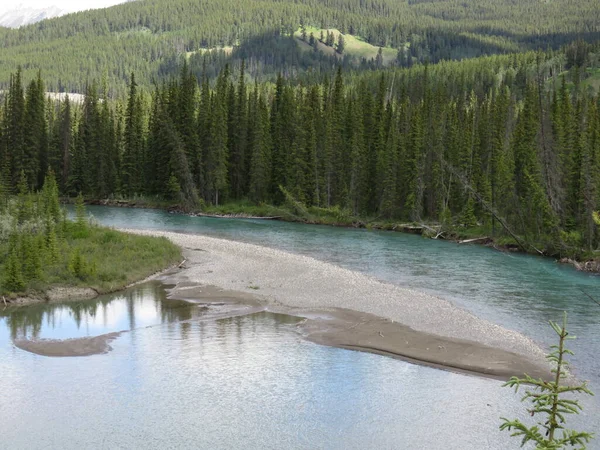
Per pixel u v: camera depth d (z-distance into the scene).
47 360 20.67
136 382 18.84
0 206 45.78
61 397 17.61
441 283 34.31
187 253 43.53
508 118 76.12
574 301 30.08
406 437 15.66
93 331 24.12
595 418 16.70
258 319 26.45
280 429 15.93
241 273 36.53
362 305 29.03
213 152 81.75
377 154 75.31
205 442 15.16
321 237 55.19
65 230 42.38
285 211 73.19
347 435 15.71
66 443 14.96
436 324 25.72
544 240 47.69
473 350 22.16
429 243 52.28
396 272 37.66
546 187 50.12
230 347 22.41
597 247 44.19
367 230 63.34
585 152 50.56
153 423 16.12
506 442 15.45
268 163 82.69
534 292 32.06
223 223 65.88
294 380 19.25
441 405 17.58
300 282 34.03
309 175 75.88
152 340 23.08
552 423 8.78
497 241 50.97
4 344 22.28
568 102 66.56
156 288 32.28
